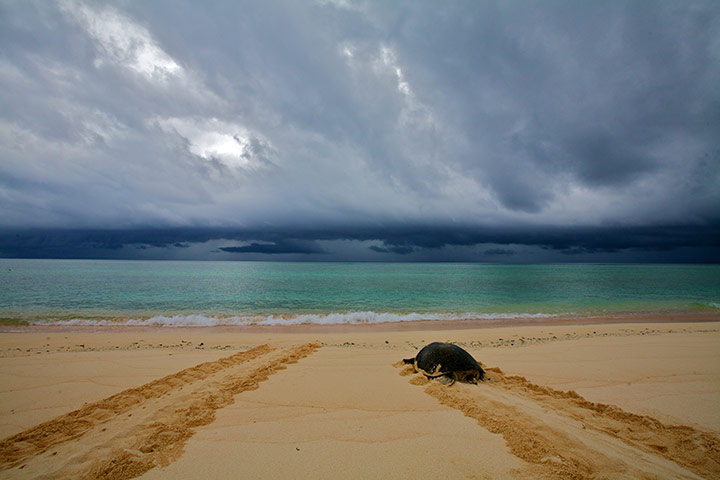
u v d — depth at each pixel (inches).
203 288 1247.5
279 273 2265.0
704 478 135.6
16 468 135.3
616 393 243.8
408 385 251.9
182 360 332.5
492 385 253.0
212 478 130.3
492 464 140.7
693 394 240.7
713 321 676.7
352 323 665.0
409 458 145.8
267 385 246.2
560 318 722.2
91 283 1363.2
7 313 725.9
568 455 146.9
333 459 144.9
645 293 1176.8
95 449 146.9
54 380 271.0
